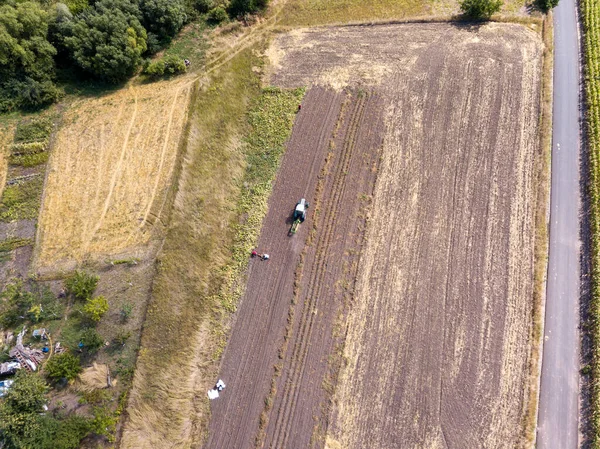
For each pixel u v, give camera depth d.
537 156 36.84
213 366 29.86
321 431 27.47
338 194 36.16
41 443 23.98
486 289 31.33
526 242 33.00
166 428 27.30
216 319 31.31
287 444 27.20
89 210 33.72
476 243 33.16
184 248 32.59
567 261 32.22
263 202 36.22
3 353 27.50
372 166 37.31
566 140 37.84
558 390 27.86
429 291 31.48
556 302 30.73
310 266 33.06
